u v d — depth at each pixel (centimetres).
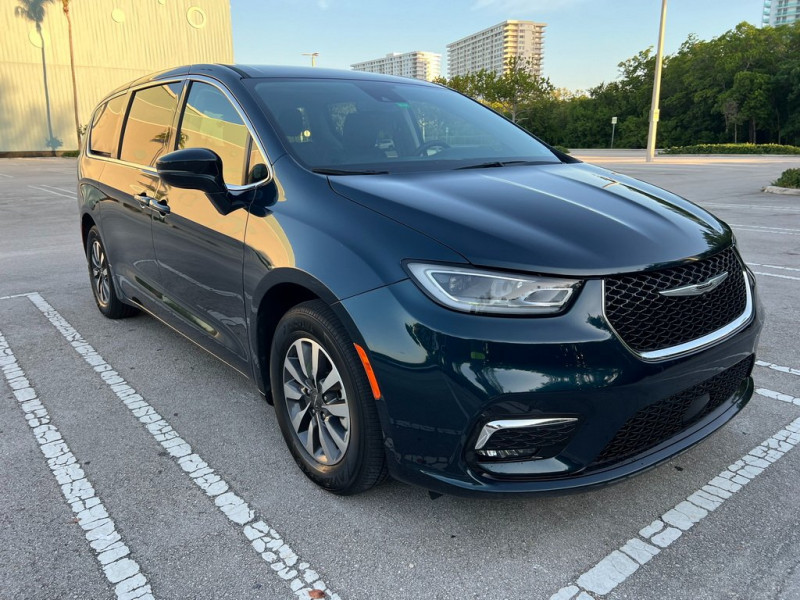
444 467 195
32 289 554
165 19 4106
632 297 192
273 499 239
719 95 5597
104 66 3956
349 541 214
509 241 196
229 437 287
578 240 201
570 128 7075
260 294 245
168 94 347
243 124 278
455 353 184
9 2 3591
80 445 280
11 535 217
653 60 6506
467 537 216
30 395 333
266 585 194
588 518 226
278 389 255
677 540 213
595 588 192
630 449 204
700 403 216
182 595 190
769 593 189
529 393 182
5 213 1085
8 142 3719
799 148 3406
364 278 202
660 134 6225
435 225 204
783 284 539
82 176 450
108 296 448
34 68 3738
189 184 258
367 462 215
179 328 335
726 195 1275
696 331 205
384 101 320
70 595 189
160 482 251
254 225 248
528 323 184
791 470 255
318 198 233
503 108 6444
